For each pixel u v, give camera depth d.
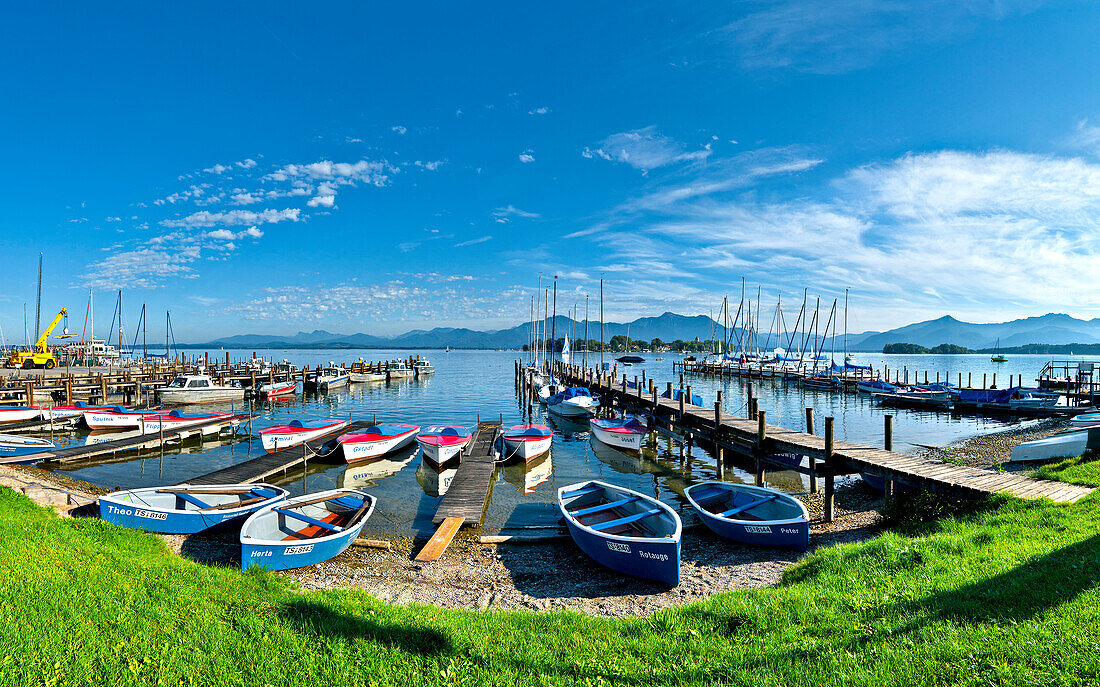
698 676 6.06
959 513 13.75
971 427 36.81
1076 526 10.27
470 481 19.92
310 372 66.69
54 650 6.00
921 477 14.69
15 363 57.53
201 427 30.02
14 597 7.29
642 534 14.51
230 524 14.77
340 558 13.39
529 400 45.25
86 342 72.31
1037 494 13.18
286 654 6.39
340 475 23.09
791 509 14.89
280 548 12.21
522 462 25.38
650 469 24.80
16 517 12.21
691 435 27.33
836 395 59.25
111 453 25.19
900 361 168.75
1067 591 6.95
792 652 6.49
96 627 6.71
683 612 8.39
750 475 23.47
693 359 103.00
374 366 88.88
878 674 5.64
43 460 22.81
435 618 8.28
